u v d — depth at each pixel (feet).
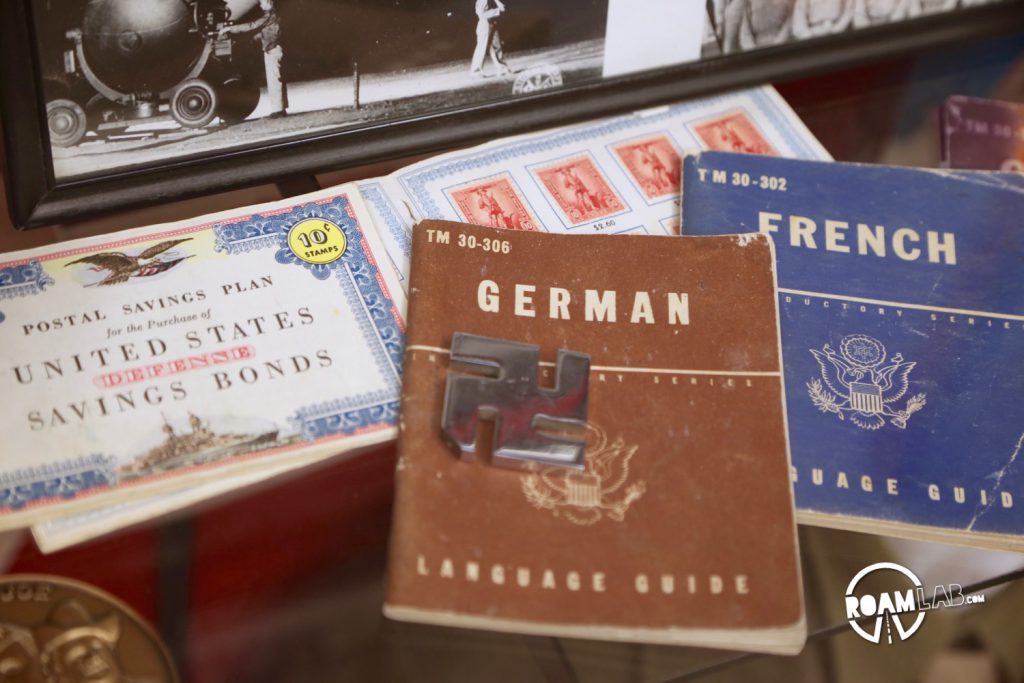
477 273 2.05
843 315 2.12
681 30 2.41
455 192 2.31
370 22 2.10
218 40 2.02
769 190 2.31
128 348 1.94
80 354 1.92
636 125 2.52
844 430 1.97
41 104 1.99
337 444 1.90
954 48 2.78
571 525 1.77
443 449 1.83
